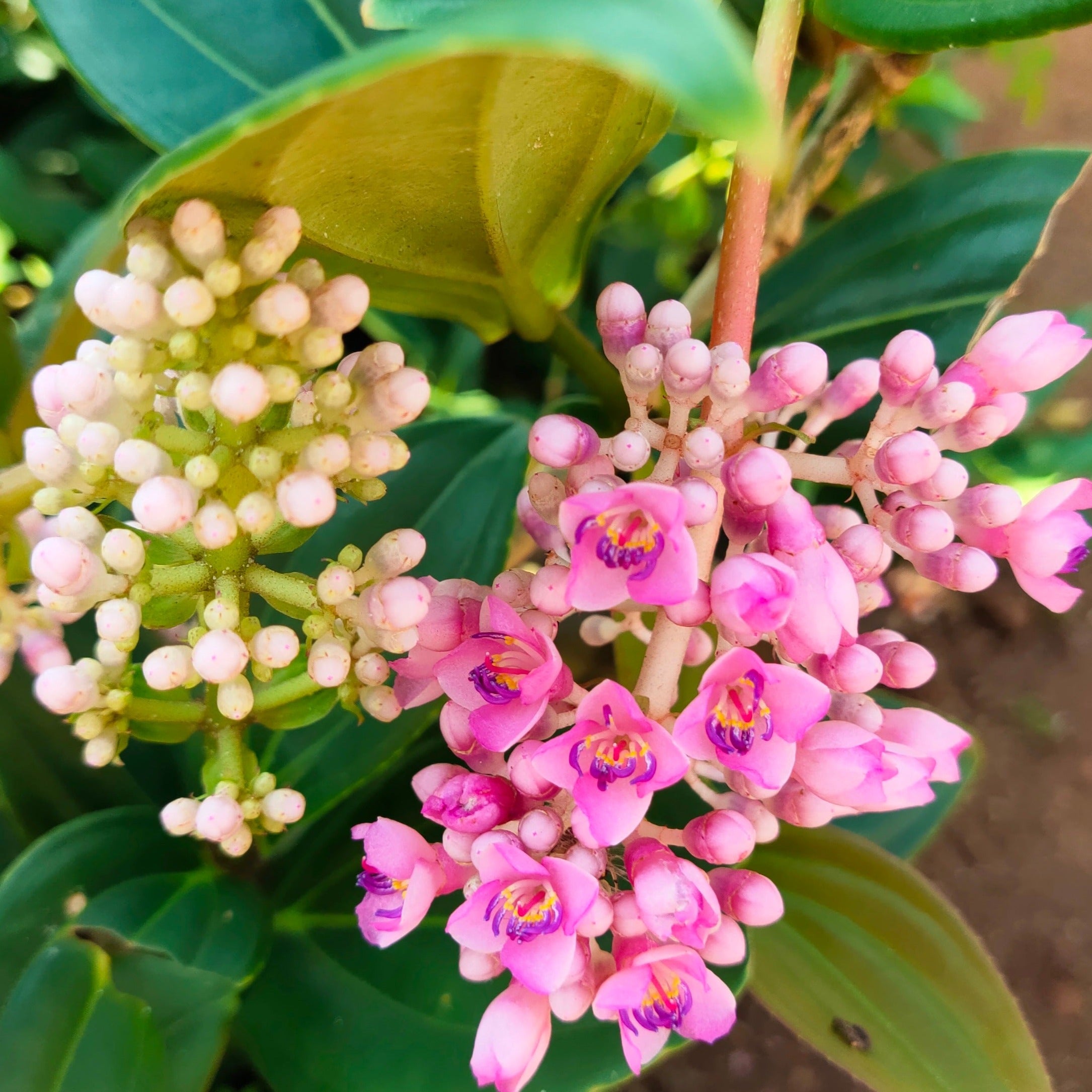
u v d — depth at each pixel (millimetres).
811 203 338
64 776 290
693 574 187
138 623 210
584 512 189
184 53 247
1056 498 220
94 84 241
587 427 215
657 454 273
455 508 306
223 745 233
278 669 255
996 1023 278
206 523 201
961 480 215
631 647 319
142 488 194
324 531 299
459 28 139
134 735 238
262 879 298
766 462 200
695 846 215
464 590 233
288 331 196
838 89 396
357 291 200
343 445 202
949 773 237
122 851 263
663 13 132
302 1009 279
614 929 212
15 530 235
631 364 214
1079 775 599
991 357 221
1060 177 313
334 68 153
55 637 238
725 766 200
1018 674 623
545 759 197
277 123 174
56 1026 231
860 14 242
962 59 614
